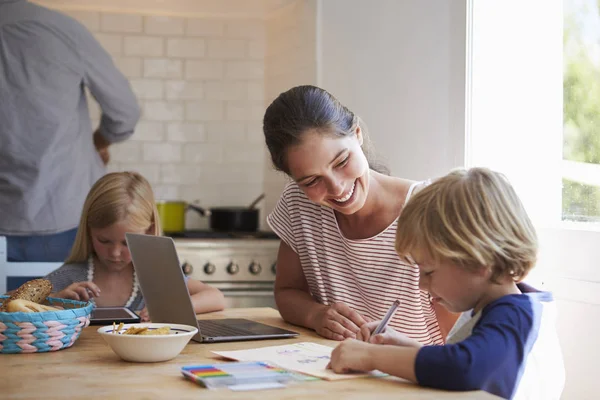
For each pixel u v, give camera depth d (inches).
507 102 101.6
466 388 50.7
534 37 98.3
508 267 54.9
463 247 53.6
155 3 168.1
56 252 137.6
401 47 116.7
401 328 79.7
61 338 66.4
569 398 86.4
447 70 105.2
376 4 124.2
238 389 51.3
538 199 97.1
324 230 82.6
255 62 177.9
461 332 55.9
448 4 105.0
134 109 146.9
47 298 77.5
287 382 53.3
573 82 92.7
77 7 171.2
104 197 92.8
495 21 101.9
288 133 69.7
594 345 83.0
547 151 96.3
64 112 135.4
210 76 177.2
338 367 55.3
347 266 82.2
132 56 174.4
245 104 178.2
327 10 143.0
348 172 70.9
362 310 82.7
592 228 87.9
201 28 176.4
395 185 79.9
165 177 175.9
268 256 151.1
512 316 53.0
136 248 76.5
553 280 89.1
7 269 134.0
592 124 89.5
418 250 56.2
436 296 57.6
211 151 177.6
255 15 175.2
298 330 78.4
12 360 62.3
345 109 73.2
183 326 66.2
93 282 96.0
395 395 49.6
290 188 85.7
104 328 64.6
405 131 115.5
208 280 148.6
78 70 136.5
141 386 52.5
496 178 56.4
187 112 176.6
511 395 51.6
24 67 131.5
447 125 105.2
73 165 138.0
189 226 176.4
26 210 133.9
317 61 146.0
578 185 91.4
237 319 84.2
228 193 178.2
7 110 131.2
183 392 50.6
